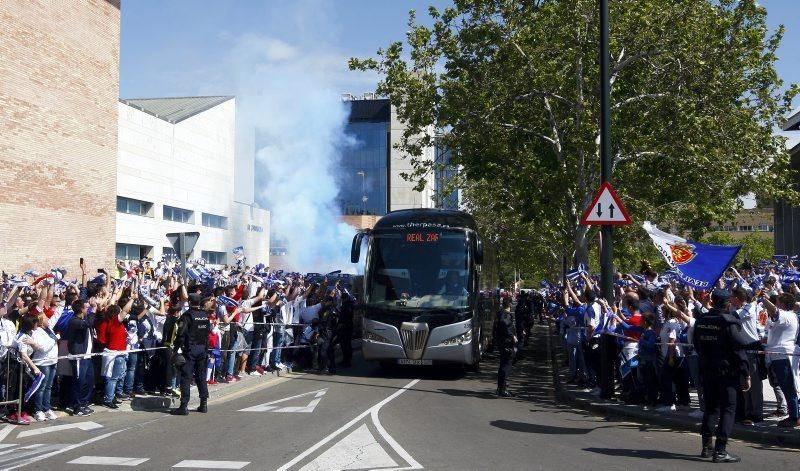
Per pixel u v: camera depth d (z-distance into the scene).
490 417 12.42
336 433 10.71
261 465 8.67
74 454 9.34
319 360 19.61
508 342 15.55
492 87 25.20
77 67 30.58
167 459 9.02
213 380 15.81
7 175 26.56
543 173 26.78
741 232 93.56
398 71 25.61
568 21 23.83
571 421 12.16
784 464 8.87
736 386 9.05
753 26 24.42
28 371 11.53
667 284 14.00
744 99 25.12
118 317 13.35
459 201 42.75
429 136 26.30
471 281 18.72
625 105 25.11
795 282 14.89
